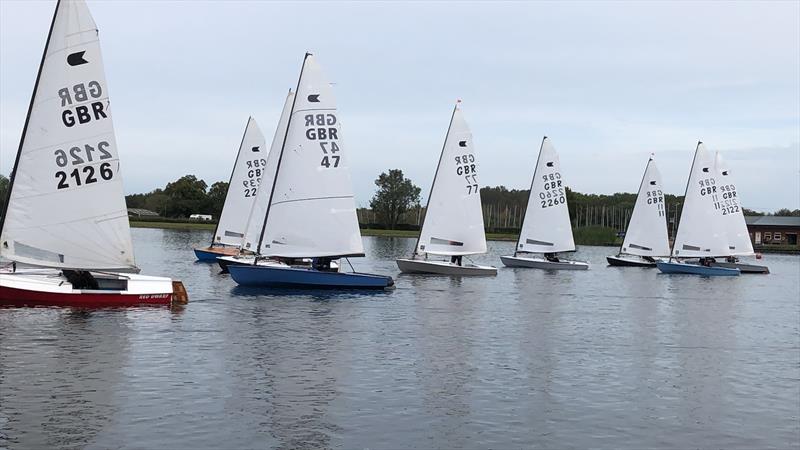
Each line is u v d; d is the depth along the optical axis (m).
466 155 56.88
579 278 59.09
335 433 15.78
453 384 20.33
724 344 28.66
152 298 32.19
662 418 17.84
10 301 29.91
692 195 74.69
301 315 32.16
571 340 28.22
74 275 31.00
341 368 21.80
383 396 18.80
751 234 142.38
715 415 18.30
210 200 172.25
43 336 24.50
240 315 31.39
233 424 16.06
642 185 77.56
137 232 134.00
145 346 23.70
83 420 15.91
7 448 14.15
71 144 30.08
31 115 29.53
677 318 36.19
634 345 27.66
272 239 42.19
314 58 42.25
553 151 68.12
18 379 19.00
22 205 29.61
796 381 22.27
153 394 18.11
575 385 20.75
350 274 42.88
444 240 56.94
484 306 37.94
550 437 16.08
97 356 21.94
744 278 67.19
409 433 15.96
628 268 74.25
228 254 62.47
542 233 68.62
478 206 57.34
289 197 42.19
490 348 25.88
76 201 30.31
